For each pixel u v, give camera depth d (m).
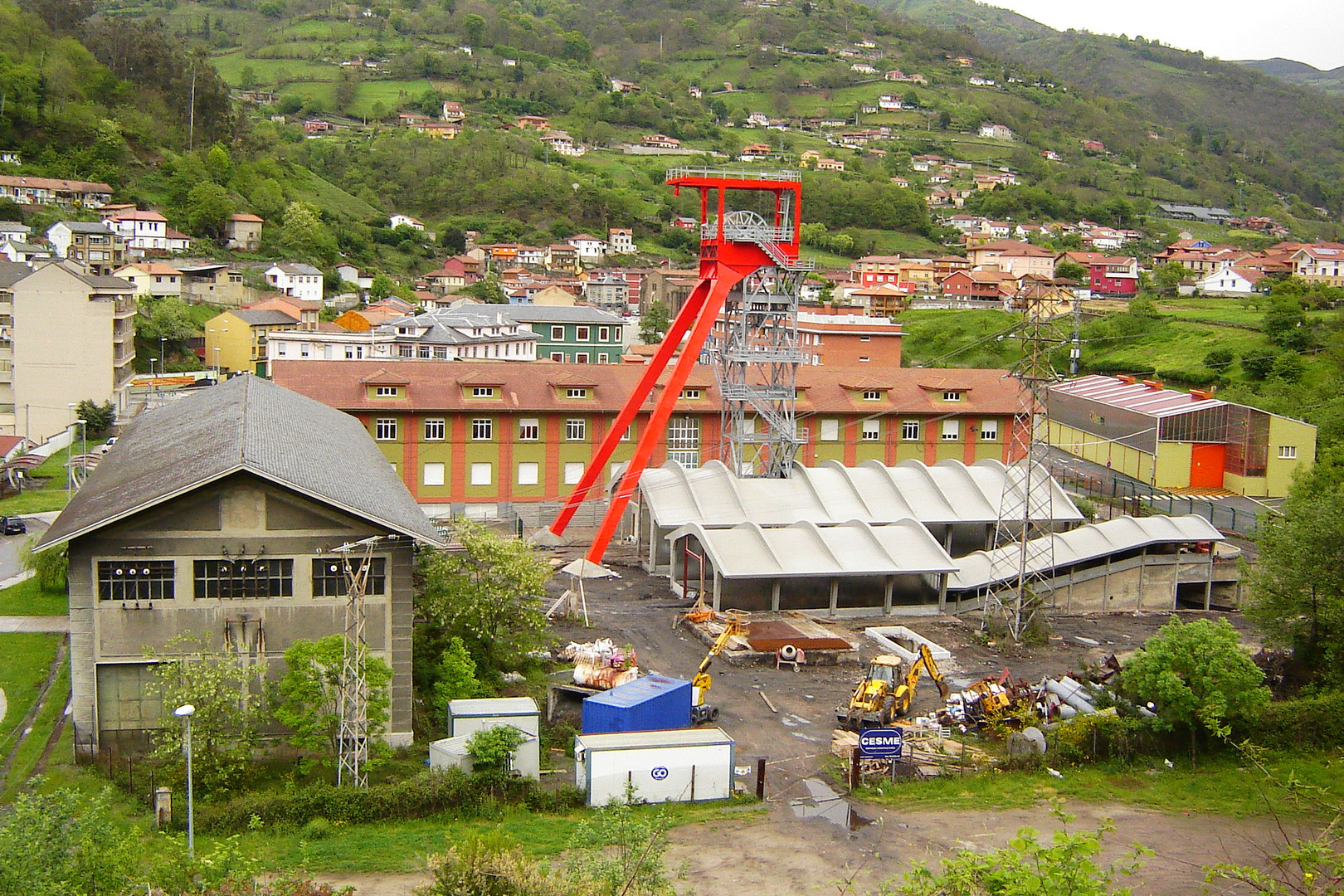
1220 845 39.62
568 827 38.19
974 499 78.56
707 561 68.94
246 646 43.31
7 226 162.62
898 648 60.78
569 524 85.50
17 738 44.38
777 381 81.56
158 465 46.09
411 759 43.75
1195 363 146.12
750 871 35.78
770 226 76.56
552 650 57.31
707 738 42.50
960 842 38.66
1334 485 73.25
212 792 39.91
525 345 138.50
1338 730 49.62
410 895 32.84
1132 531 73.19
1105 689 52.28
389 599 44.53
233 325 149.75
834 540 68.88
